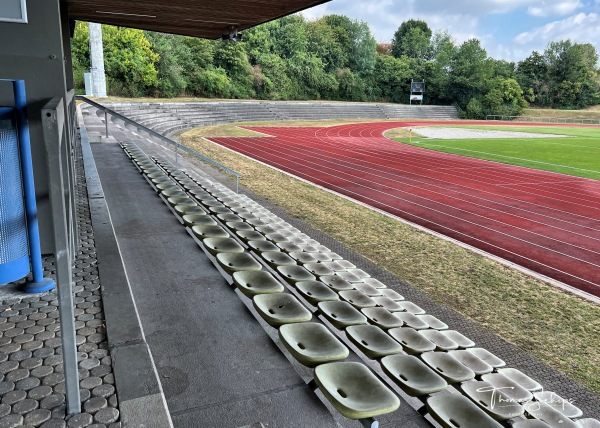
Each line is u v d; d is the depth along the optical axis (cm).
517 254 947
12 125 373
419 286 743
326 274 602
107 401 279
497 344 570
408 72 7075
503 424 347
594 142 3384
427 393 333
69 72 1055
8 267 397
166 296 460
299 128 3900
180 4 912
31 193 401
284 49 6306
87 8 1025
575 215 1279
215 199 951
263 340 385
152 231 672
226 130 3359
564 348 569
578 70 7350
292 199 1330
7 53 401
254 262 527
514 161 2339
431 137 3562
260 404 305
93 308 390
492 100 6581
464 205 1360
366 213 1222
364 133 3716
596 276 837
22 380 293
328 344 357
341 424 314
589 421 381
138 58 4200
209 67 5209
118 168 1148
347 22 7081
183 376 330
